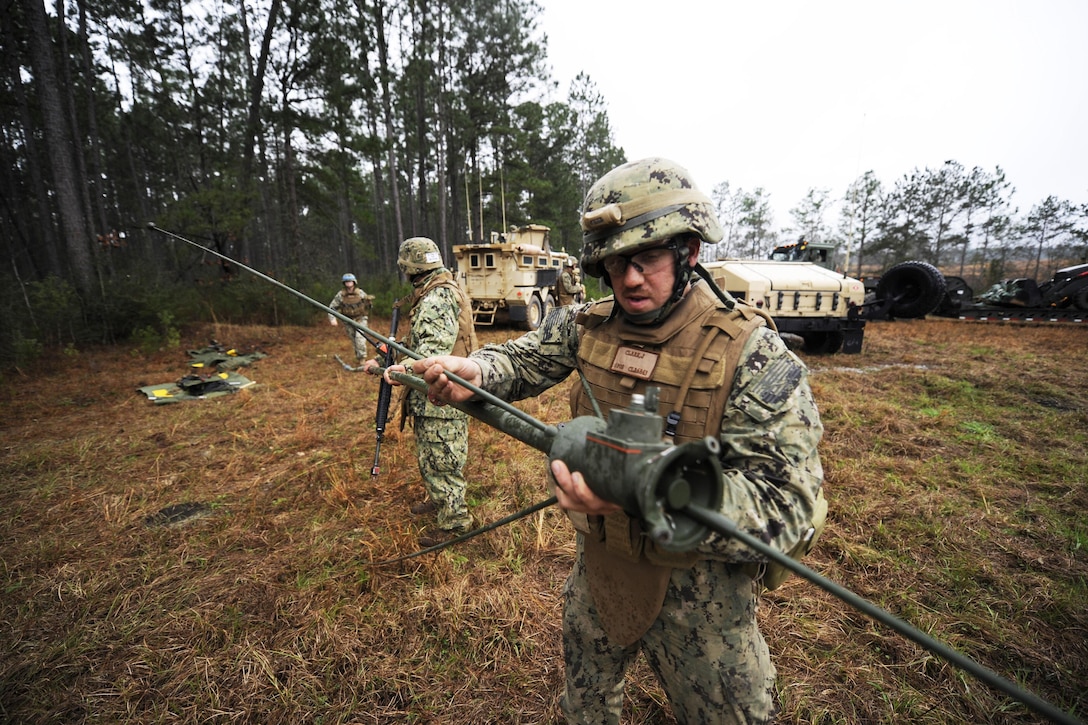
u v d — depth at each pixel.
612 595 1.23
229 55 18.05
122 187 26.09
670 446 0.76
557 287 11.23
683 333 1.11
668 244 1.06
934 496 3.51
